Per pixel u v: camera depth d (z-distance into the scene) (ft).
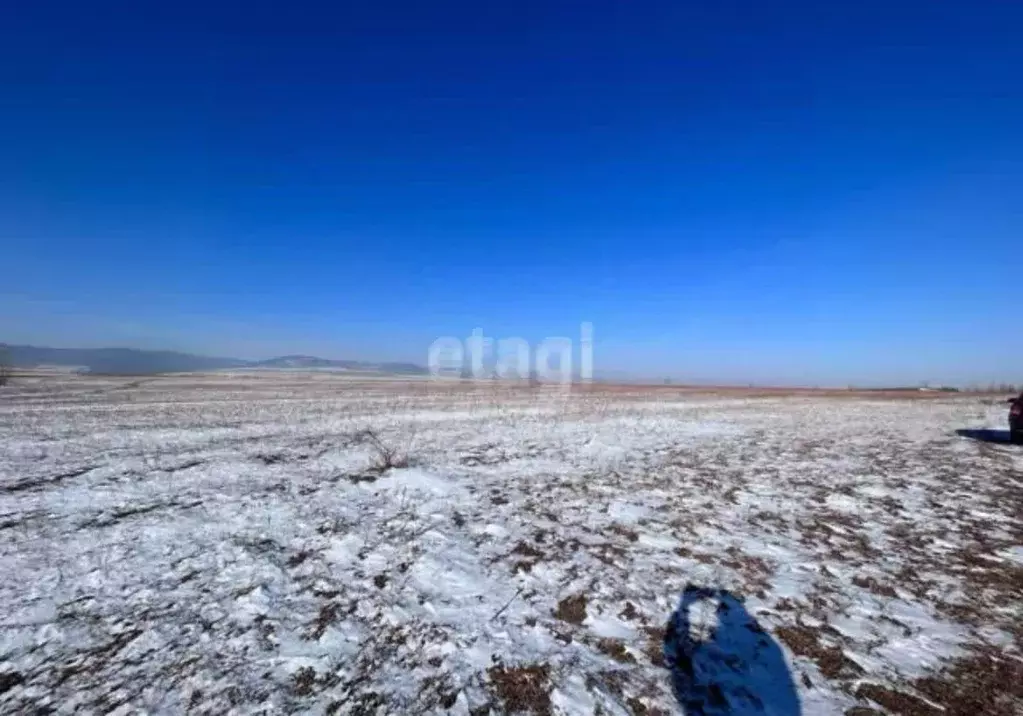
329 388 137.39
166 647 13.08
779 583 17.58
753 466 36.76
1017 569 18.84
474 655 13.08
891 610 15.74
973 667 12.80
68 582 16.62
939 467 36.99
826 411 87.81
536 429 54.70
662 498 27.99
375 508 25.22
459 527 22.70
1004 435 55.93
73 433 46.70
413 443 44.16
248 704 11.07
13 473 31.07
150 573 17.39
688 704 11.42
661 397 122.31
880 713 11.13
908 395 167.32
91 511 24.02
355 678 12.05
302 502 25.93
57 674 11.95
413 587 16.83
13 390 110.93
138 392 107.76
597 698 11.52
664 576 18.04
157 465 33.71
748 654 13.34
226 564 18.20
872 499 28.19
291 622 14.44
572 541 21.29
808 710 11.23
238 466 33.60
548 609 15.61
